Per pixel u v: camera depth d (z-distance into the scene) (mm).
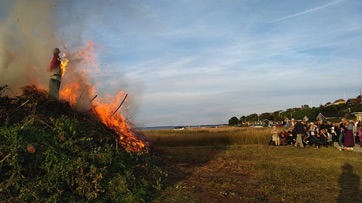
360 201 6676
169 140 20672
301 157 13227
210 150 15852
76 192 5797
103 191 5934
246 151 15508
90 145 7105
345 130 16297
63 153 6324
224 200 6340
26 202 5176
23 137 6207
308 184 8125
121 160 7285
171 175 8445
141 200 6012
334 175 9359
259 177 8789
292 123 20891
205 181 7914
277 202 6457
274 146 18672
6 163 5676
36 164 5898
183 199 6277
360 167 10766
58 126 7090
